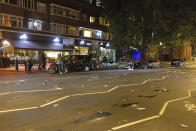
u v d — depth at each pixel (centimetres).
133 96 953
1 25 2684
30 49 2744
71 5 3834
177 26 3400
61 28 3591
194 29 3522
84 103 798
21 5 2959
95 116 634
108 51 4728
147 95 984
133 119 614
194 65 4409
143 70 2745
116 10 3541
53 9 3444
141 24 3294
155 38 3516
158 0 3111
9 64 2794
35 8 3173
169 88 1213
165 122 591
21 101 816
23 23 2989
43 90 1072
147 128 540
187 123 587
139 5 3188
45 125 547
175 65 3869
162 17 3253
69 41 3284
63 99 861
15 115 631
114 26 3503
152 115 659
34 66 3027
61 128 527
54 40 3394
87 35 4231
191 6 3356
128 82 1434
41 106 743
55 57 3441
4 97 888
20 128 523
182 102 847
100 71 2503
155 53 5903
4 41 2750
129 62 3059
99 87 1193
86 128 530
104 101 838
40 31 3150
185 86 1304
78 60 2477
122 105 780
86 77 1738
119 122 582
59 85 1253
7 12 2756
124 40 3503
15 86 1203
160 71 2575
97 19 4534
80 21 3994
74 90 1083
